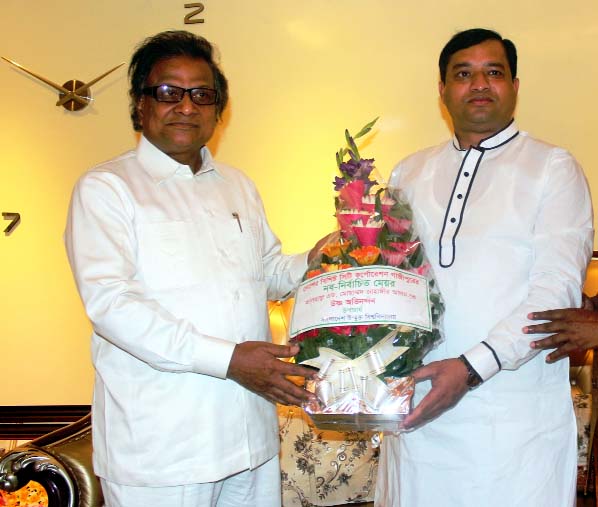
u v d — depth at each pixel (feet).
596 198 11.62
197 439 5.58
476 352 5.49
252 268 6.08
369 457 9.77
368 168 5.86
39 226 12.71
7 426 12.68
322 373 5.30
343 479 9.73
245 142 12.29
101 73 12.48
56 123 12.62
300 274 6.52
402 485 6.17
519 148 6.12
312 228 12.26
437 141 11.87
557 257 5.72
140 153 6.04
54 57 12.54
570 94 11.59
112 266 5.51
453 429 5.89
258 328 6.00
